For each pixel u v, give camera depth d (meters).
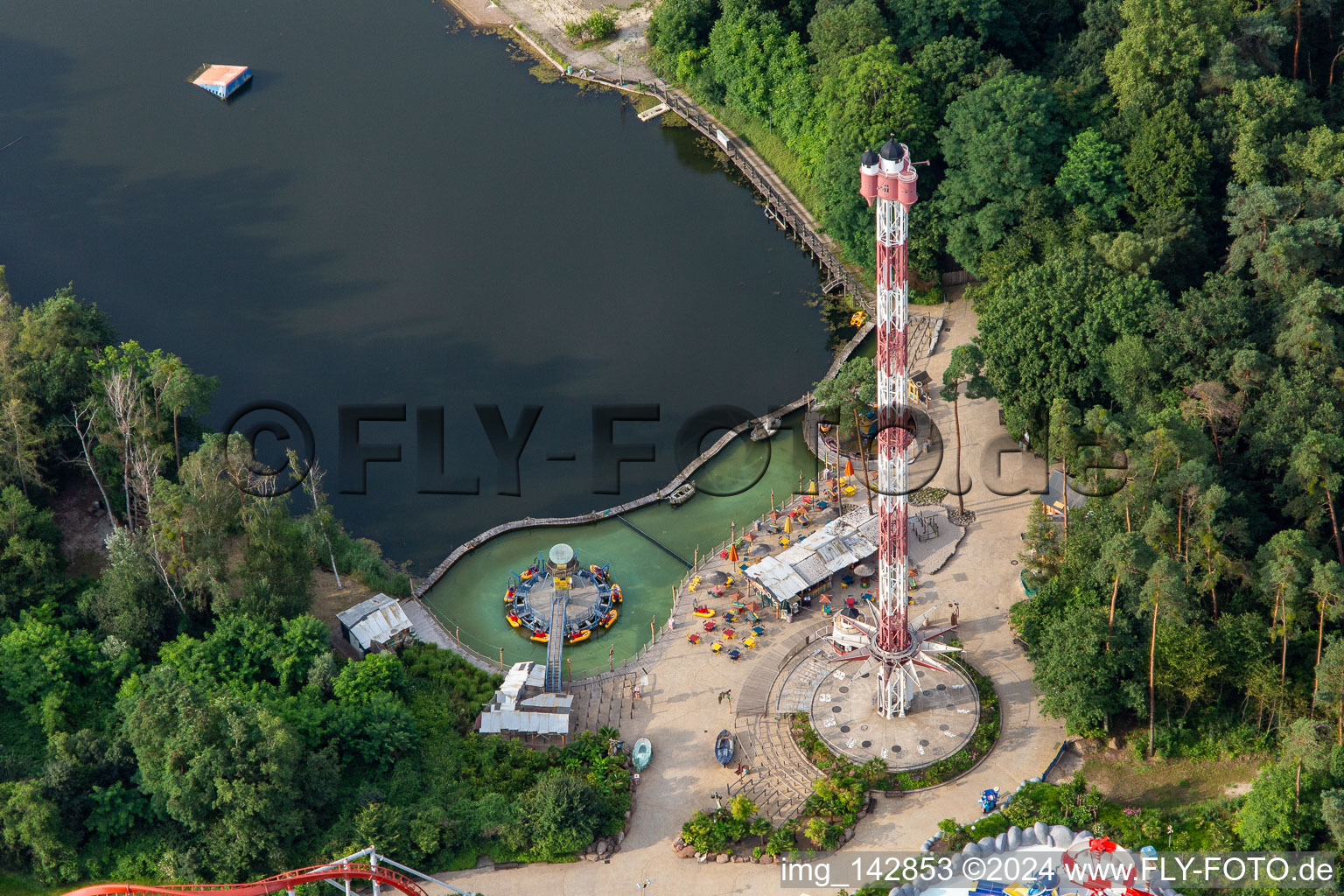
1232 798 177.25
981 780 182.88
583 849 176.00
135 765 178.12
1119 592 187.38
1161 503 187.25
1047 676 184.12
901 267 160.00
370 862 162.38
